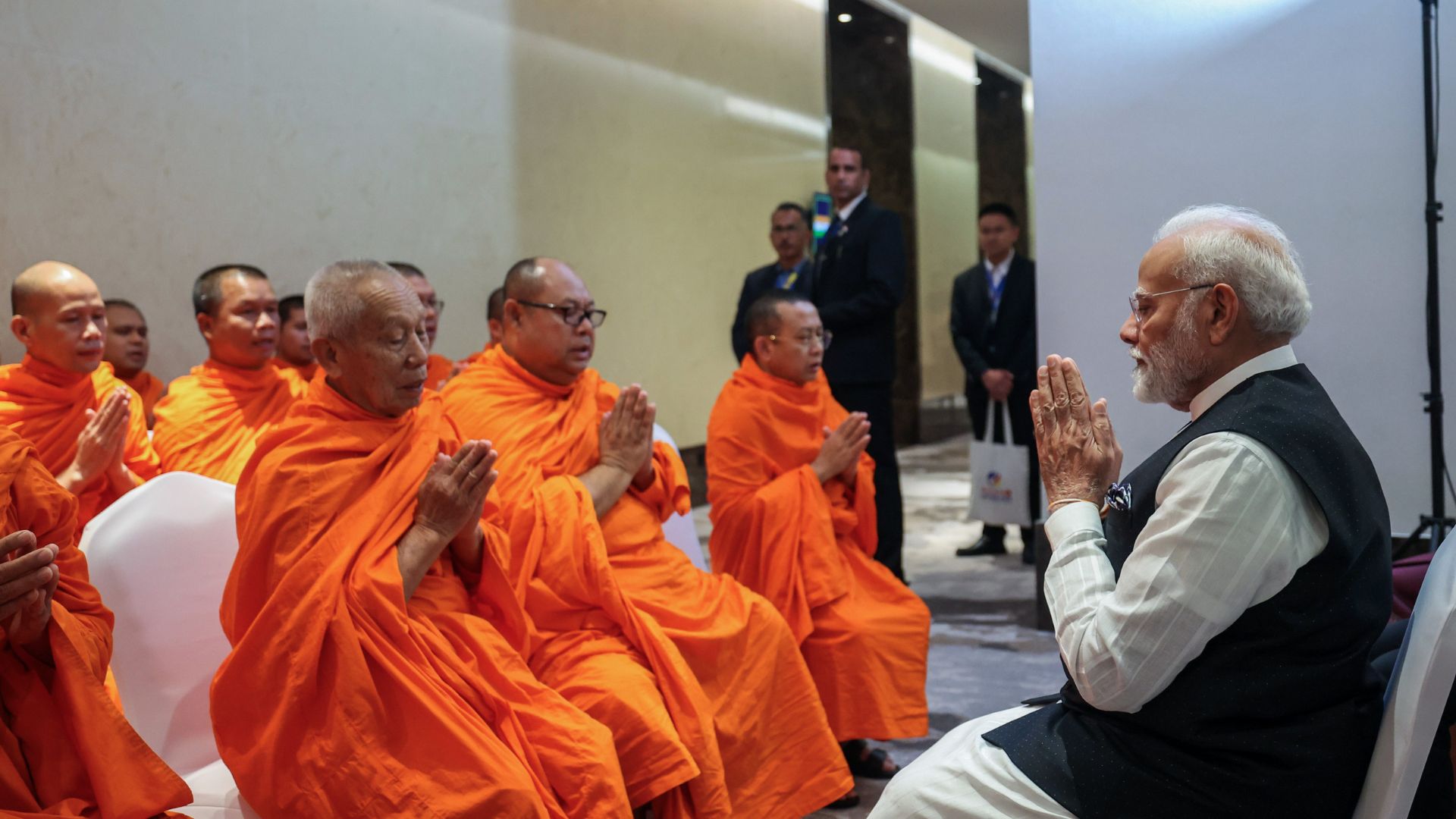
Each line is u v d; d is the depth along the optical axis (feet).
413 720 6.48
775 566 9.96
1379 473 12.09
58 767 6.14
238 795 6.67
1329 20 12.07
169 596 7.42
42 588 5.99
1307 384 5.50
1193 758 5.25
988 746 5.90
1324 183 12.19
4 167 13.79
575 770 6.88
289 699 6.38
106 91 14.89
